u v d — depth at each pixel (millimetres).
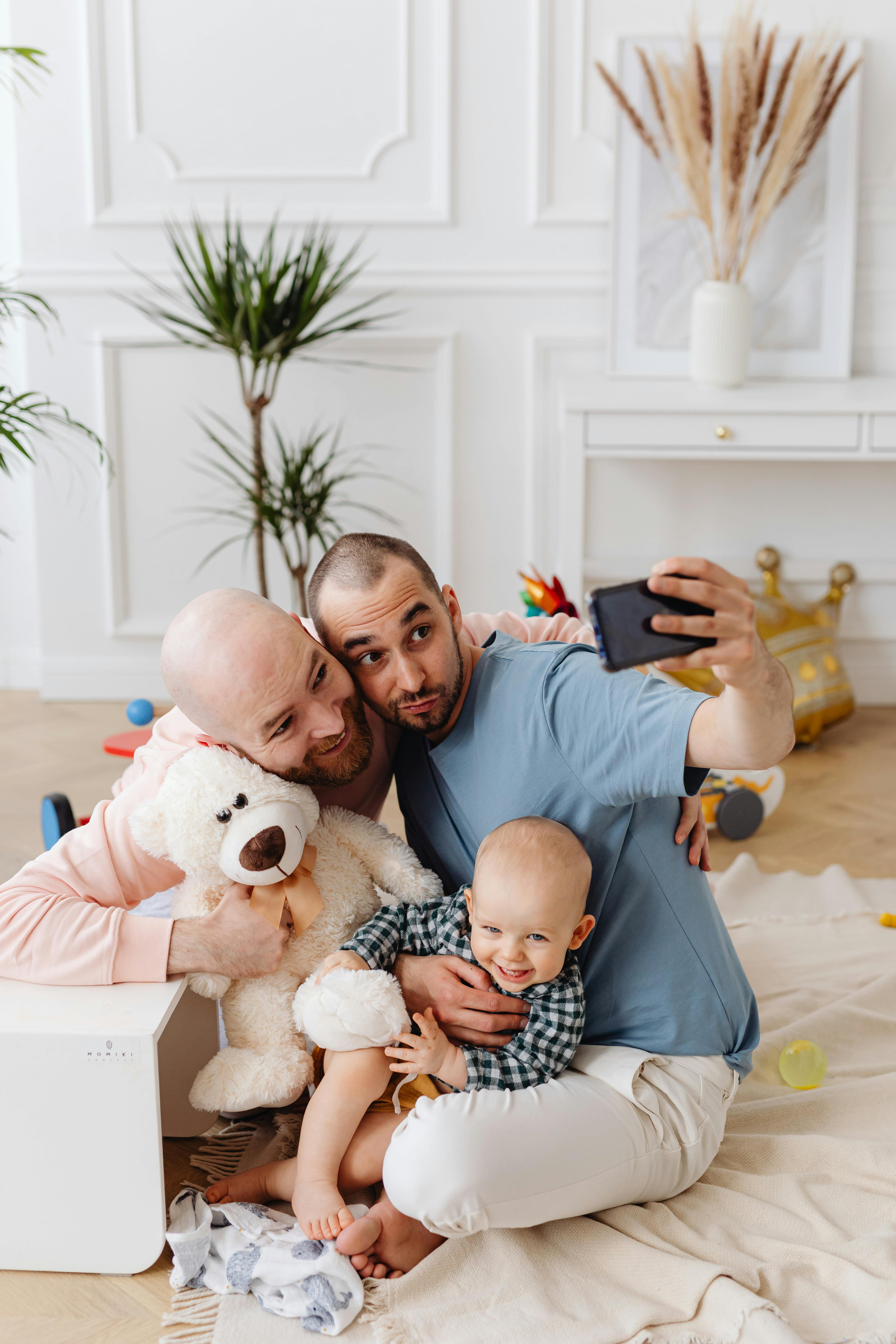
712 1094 1270
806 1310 1122
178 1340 1113
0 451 2348
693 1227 1229
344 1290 1142
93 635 3326
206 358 3154
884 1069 1552
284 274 2688
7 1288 1201
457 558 3273
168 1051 1411
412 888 1322
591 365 3152
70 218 3088
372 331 3131
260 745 1205
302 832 1240
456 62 2994
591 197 3055
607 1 2947
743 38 2730
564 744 1189
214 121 3035
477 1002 1225
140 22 2979
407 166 3057
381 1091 1234
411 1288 1152
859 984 1777
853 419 2688
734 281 2920
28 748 2939
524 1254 1182
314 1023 1213
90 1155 1178
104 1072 1154
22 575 3426
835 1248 1197
